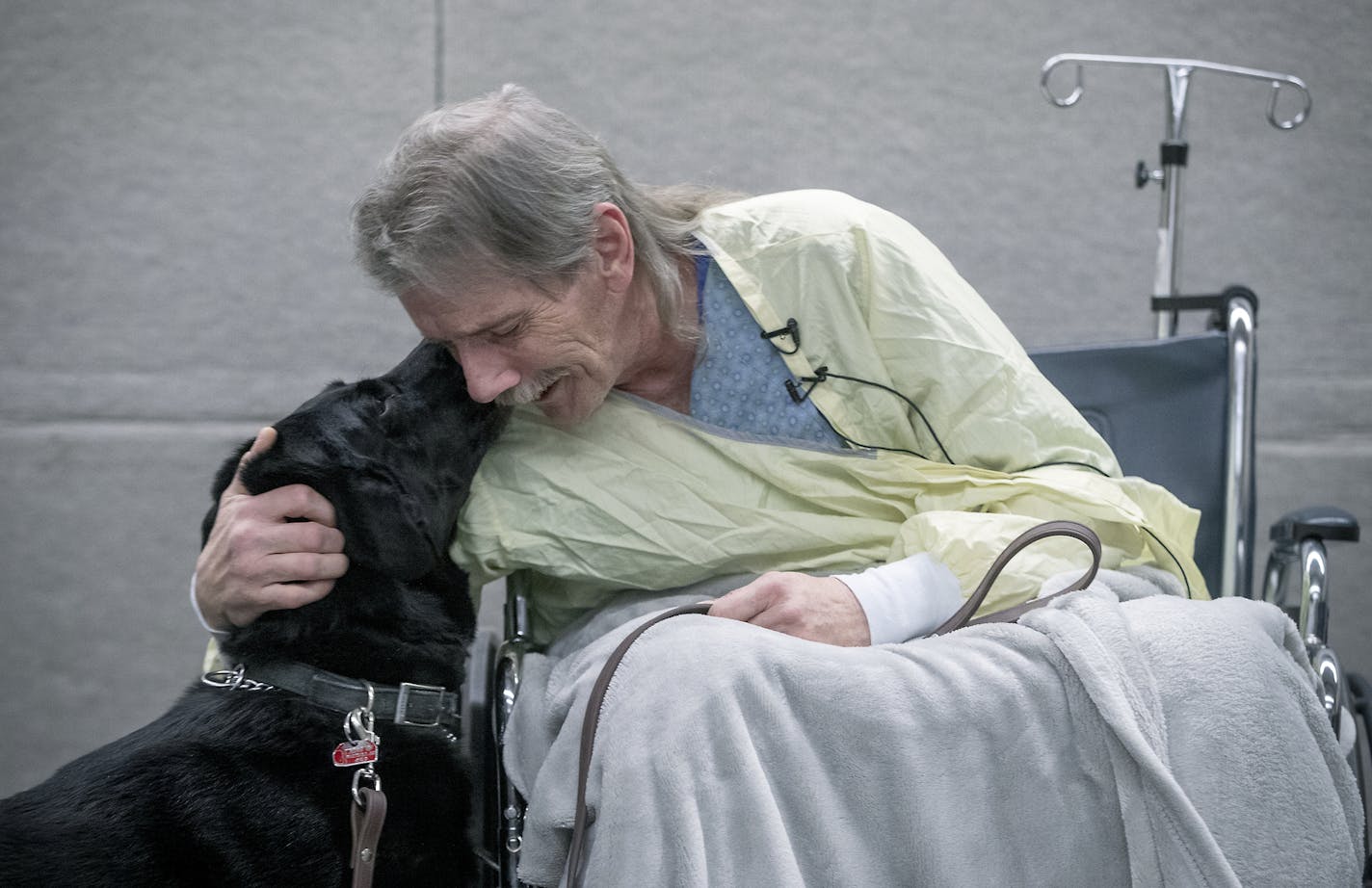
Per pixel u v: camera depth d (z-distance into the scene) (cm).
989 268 338
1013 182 337
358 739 148
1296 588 329
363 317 338
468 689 182
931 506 167
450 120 148
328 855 142
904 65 334
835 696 127
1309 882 127
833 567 169
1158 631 137
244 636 151
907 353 169
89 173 328
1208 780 129
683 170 334
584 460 163
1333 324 341
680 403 174
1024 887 127
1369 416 342
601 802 122
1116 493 161
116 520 334
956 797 126
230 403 336
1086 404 214
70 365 331
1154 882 125
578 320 150
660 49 332
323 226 334
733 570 167
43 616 332
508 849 148
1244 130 335
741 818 120
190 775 139
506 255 142
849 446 170
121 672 335
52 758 332
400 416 156
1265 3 330
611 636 150
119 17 324
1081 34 333
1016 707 130
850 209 177
